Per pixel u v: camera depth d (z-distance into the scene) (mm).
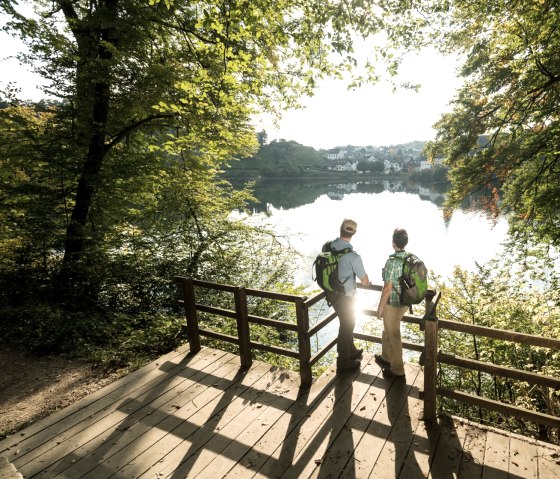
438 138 12781
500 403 3227
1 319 7172
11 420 4109
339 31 5488
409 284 3760
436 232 34500
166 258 9523
